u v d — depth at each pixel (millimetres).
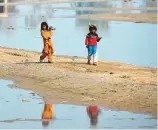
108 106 34781
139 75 44344
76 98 36906
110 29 91062
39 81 42125
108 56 60219
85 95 37406
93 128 29984
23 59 52656
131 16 116000
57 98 37281
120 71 46375
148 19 109312
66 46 67812
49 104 35875
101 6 145750
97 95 37031
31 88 40531
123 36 80312
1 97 38125
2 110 34500
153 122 31125
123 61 56344
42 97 37844
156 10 132875
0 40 73938
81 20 108750
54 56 56188
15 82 42656
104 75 43375
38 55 56938
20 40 74125
